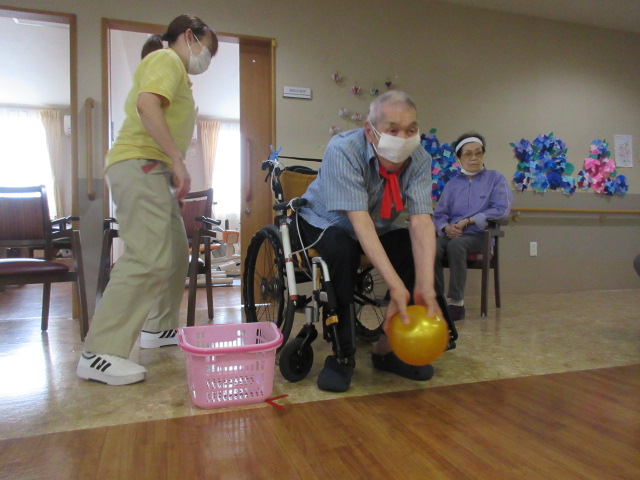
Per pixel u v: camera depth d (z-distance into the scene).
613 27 3.69
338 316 1.26
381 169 1.34
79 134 2.59
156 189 1.38
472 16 3.34
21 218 2.01
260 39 2.89
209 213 2.28
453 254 2.42
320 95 3.01
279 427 1.00
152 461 0.85
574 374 1.38
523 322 2.25
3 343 1.88
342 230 1.34
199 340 1.42
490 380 1.32
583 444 0.91
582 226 3.61
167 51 1.40
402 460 0.85
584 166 3.62
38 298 3.42
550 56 3.54
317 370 1.45
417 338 1.08
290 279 1.41
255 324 1.49
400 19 3.18
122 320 1.36
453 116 3.29
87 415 1.09
